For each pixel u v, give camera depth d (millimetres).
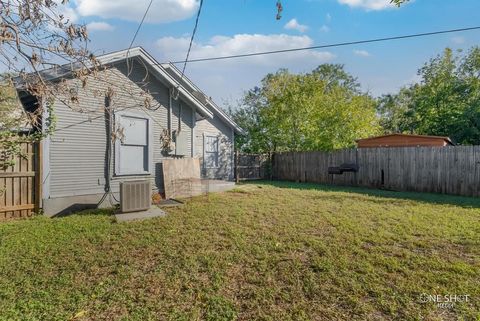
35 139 5688
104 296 2572
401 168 9664
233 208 6266
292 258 3393
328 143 13156
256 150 16453
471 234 4234
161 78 7871
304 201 7172
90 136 6555
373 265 3166
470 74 19250
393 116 29109
